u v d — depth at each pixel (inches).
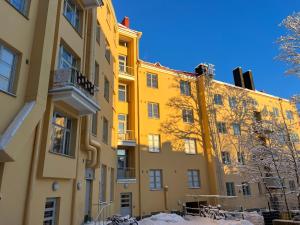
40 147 348.5
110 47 773.3
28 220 306.0
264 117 1245.7
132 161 882.1
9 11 320.8
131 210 804.0
